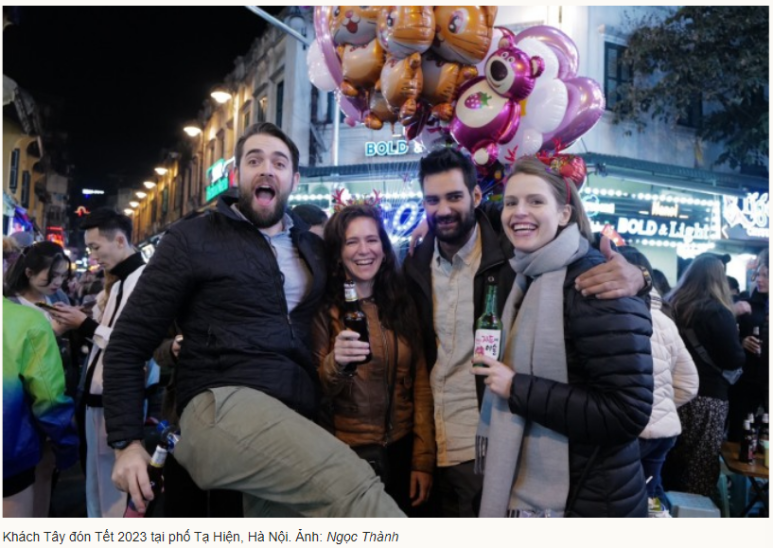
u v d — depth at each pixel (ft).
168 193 82.64
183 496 5.97
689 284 10.75
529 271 5.54
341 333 5.94
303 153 33.91
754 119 26.66
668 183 27.22
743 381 12.59
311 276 6.12
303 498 4.67
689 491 10.06
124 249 9.50
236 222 5.68
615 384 4.85
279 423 4.80
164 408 7.29
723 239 29.25
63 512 11.56
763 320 12.99
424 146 9.62
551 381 5.13
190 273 5.40
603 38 26.99
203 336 5.46
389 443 6.90
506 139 7.45
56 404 7.37
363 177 28.07
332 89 9.31
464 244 6.86
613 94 27.48
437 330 7.03
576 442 5.28
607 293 4.91
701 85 25.81
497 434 5.50
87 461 9.32
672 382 8.60
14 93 41.70
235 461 4.74
